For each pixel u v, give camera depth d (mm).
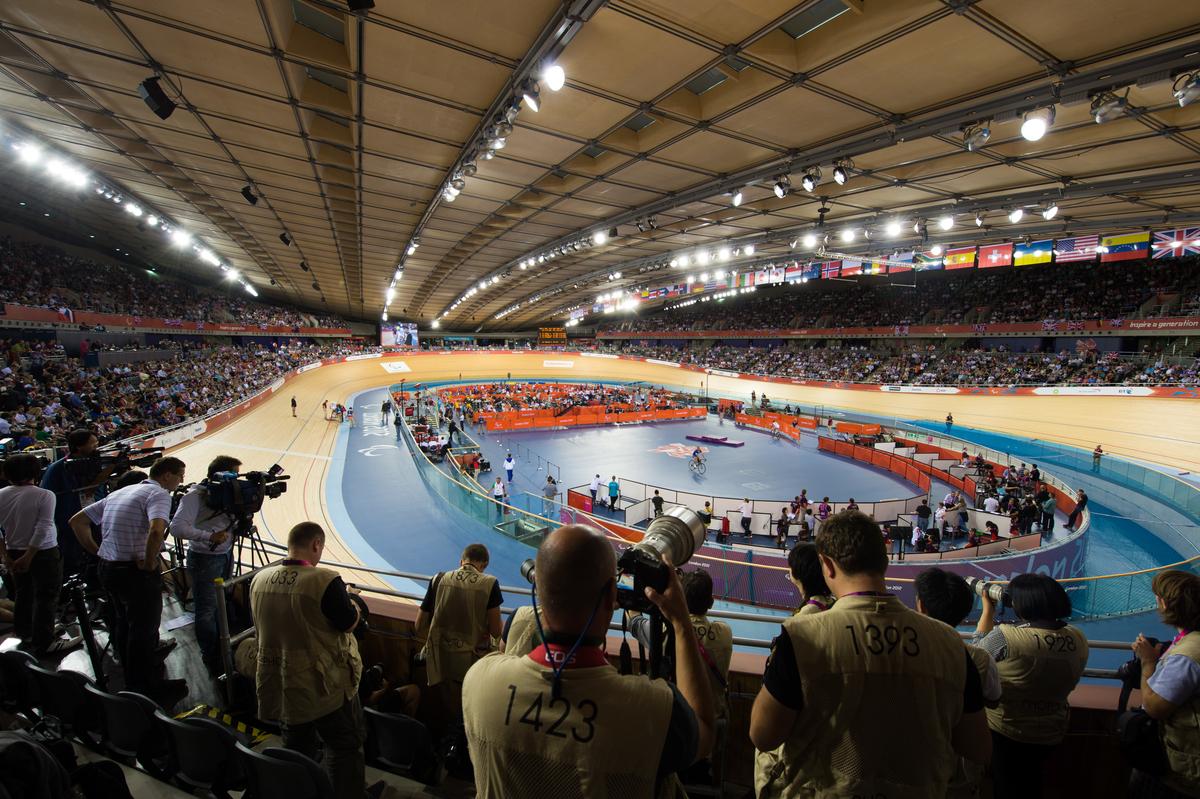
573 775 1241
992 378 35906
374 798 3176
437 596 3492
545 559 1417
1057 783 3053
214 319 42312
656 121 10453
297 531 3047
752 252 21797
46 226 35562
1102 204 13820
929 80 7977
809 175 11336
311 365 43250
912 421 34969
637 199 15477
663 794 1508
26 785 1598
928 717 1564
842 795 1565
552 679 1315
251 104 10719
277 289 49062
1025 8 6207
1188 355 31297
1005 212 15281
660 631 1720
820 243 18672
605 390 49281
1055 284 41906
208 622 4266
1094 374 31672
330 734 2887
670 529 1806
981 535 16250
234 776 2883
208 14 7742
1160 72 6805
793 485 23609
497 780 1315
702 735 1447
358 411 33938
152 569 3973
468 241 23203
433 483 16734
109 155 15125
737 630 9836
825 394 43125
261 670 2834
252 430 23750
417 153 12766
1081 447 26016
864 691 1579
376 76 9062
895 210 15414
